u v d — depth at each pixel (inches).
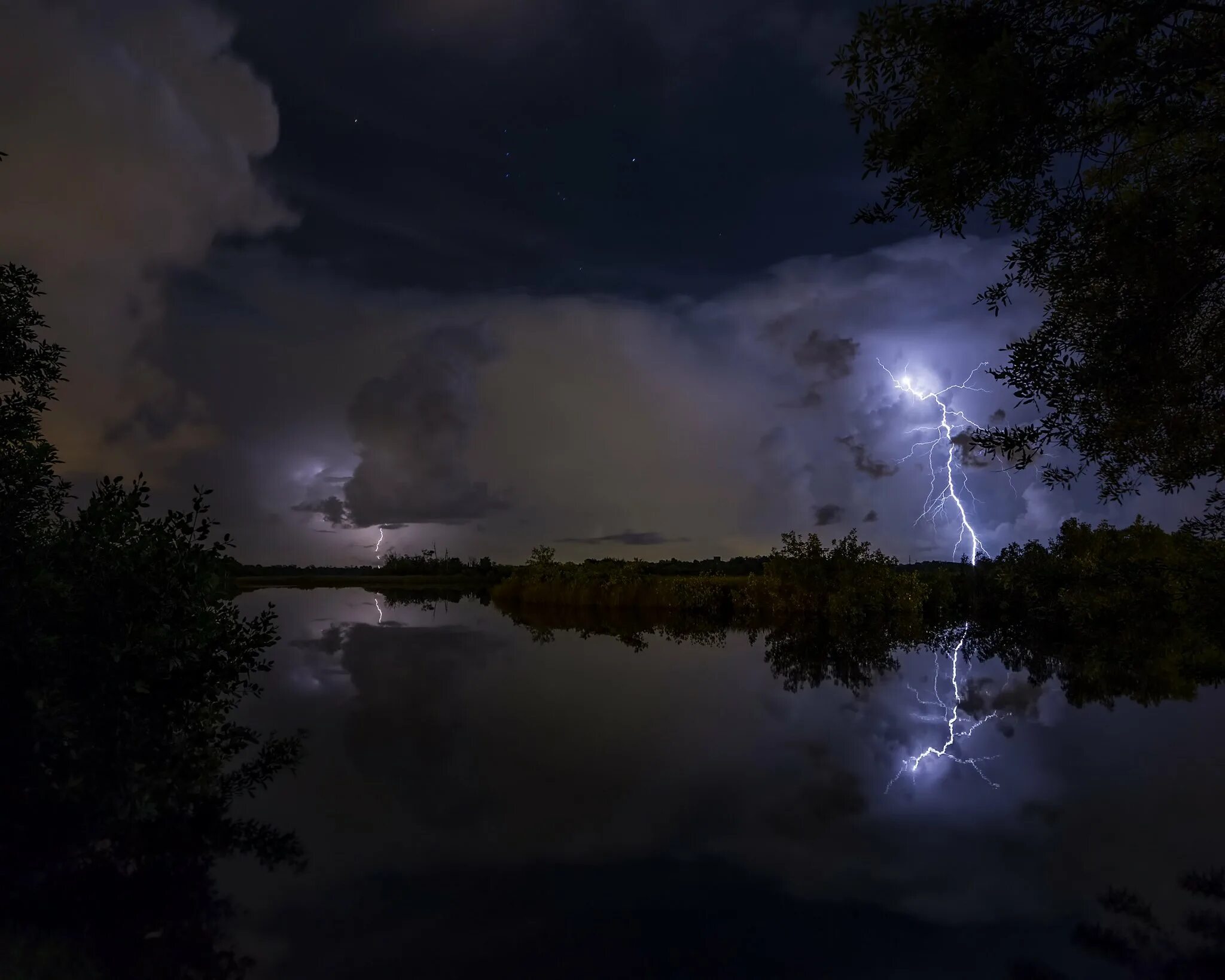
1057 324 208.8
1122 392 200.1
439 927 189.6
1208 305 204.1
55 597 297.0
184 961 170.9
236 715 443.2
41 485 312.3
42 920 189.6
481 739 390.0
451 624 1060.5
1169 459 220.8
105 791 281.0
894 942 182.2
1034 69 161.6
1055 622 866.8
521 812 279.0
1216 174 170.1
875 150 182.1
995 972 167.0
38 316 316.5
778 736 398.3
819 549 1093.1
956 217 185.5
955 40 165.3
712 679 577.3
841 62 178.5
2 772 280.8
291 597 1950.1
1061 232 192.5
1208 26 165.5
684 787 311.7
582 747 376.8
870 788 309.0
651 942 181.9
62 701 284.5
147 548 331.0
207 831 256.8
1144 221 180.5
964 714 448.8
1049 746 371.6
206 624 343.9
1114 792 298.8
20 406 312.3
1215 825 261.9
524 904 203.9
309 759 348.8
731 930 188.7
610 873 224.7
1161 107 163.5
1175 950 175.8
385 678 581.9
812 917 196.5
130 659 313.4
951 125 166.1
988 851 241.0
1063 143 169.6
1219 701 477.7
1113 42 152.6
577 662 674.2
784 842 250.1
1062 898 205.8
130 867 225.5
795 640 847.1
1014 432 211.8
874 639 845.2
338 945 179.8
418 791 303.1
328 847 243.4
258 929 187.3
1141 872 222.5
